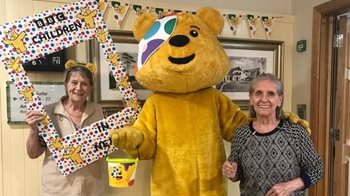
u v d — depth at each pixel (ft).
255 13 7.22
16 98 5.75
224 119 5.54
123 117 5.70
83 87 5.27
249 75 7.15
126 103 5.74
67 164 5.34
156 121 5.22
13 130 5.86
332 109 6.94
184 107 5.16
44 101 5.86
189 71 4.71
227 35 7.02
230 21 7.00
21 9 5.76
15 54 5.03
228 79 7.00
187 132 5.07
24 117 5.73
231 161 4.76
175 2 6.82
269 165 4.34
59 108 5.40
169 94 5.28
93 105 5.73
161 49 4.85
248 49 7.11
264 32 7.32
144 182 6.62
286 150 4.34
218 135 5.31
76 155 5.39
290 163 4.33
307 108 7.16
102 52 6.05
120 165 5.04
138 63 5.21
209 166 5.11
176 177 5.04
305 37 7.19
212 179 5.13
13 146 5.87
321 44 6.79
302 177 4.41
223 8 7.12
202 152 5.08
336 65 6.86
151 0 6.52
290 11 7.65
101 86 6.10
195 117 5.15
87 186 5.50
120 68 5.68
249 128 4.68
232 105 5.68
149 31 5.22
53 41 5.21
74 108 5.49
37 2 5.85
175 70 4.68
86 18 5.39
